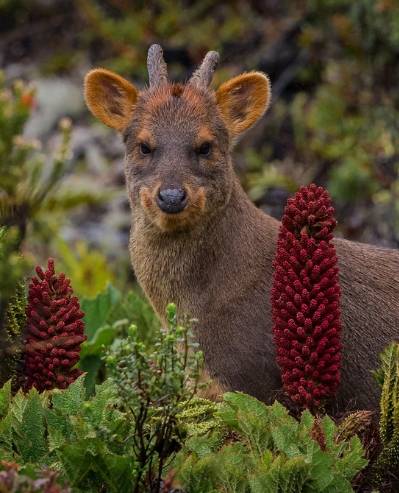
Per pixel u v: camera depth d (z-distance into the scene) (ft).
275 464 22.99
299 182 59.82
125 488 23.45
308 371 26.13
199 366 23.79
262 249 33.58
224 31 64.49
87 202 59.00
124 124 35.12
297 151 61.77
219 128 34.22
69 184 61.98
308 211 26.35
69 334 27.37
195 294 33.40
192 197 32.37
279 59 63.93
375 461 25.50
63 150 46.80
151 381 23.04
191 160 33.24
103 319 36.68
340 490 23.50
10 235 30.55
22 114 47.09
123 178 63.46
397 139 57.82
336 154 58.85
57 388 27.02
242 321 32.73
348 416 26.02
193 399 26.21
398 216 54.70
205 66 35.68
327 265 26.07
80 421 23.88
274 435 23.63
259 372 32.50
